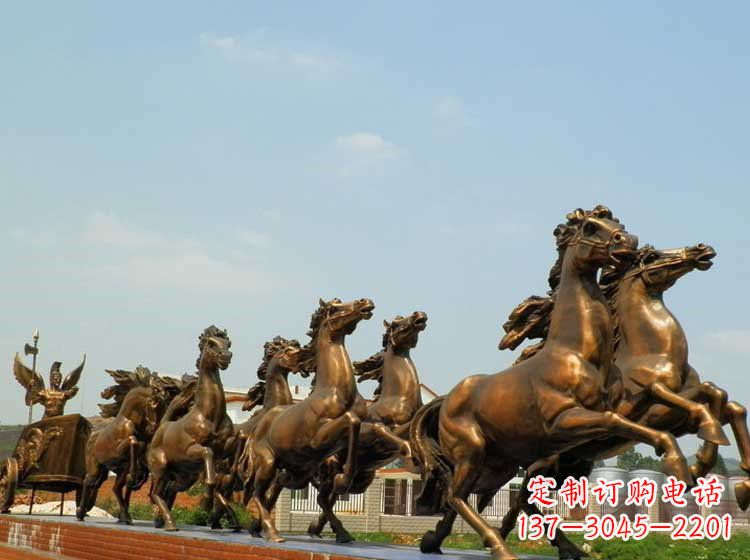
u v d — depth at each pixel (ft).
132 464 51.65
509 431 26.99
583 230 26.14
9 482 62.34
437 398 30.25
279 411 41.22
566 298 26.43
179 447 44.27
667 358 29.71
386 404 42.65
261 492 39.32
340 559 26.96
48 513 72.33
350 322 38.65
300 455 38.45
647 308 30.58
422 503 30.27
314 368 42.73
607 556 56.29
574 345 25.79
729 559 53.52
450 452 28.48
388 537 69.82
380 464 40.91
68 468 61.16
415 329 43.14
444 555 28.86
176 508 78.48
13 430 89.30
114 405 59.00
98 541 43.96
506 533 29.86
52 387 66.85
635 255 25.58
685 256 30.35
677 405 28.45
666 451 23.12
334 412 37.52
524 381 26.61
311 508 77.61
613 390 26.16
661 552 55.47
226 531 44.86
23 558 51.96
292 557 28.76
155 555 38.04
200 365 45.06
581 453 28.50
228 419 45.01
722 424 29.30
